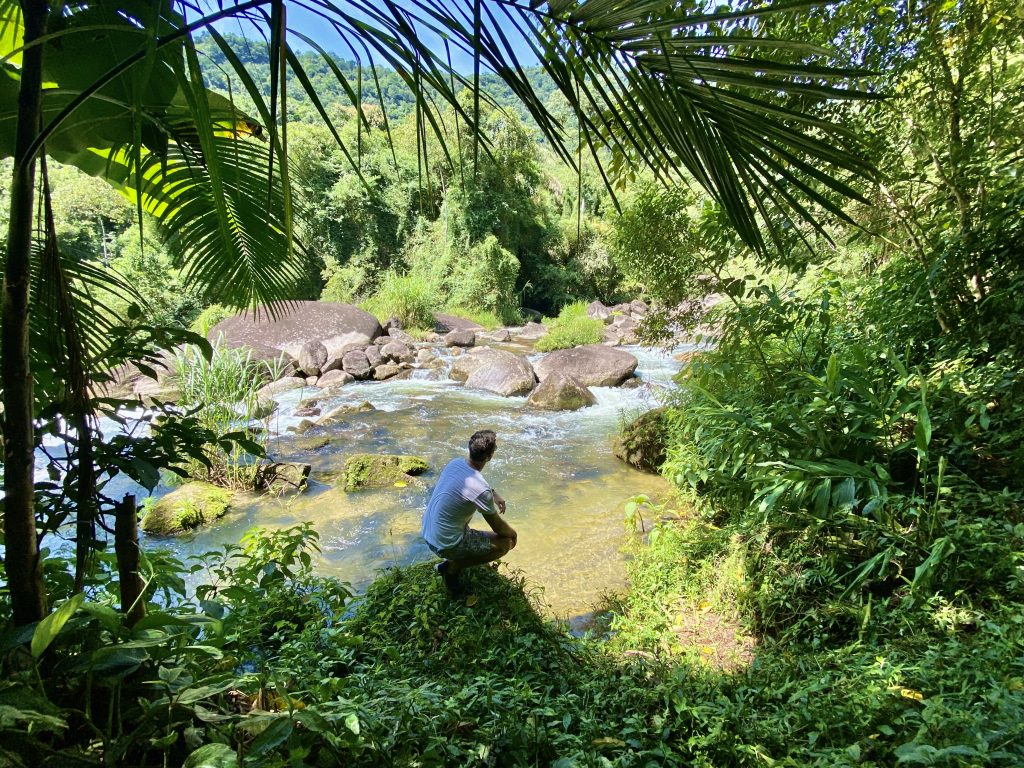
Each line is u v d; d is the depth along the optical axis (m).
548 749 1.89
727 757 1.95
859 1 3.14
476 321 19.08
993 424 3.15
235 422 6.86
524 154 20.62
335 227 21.16
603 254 23.88
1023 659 2.01
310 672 2.28
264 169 2.23
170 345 1.69
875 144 3.45
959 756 1.49
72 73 1.68
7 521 1.27
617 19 1.10
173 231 2.32
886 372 3.43
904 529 2.96
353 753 1.45
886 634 2.67
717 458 3.91
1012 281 3.18
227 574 3.02
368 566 4.63
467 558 3.14
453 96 1.02
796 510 3.30
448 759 1.72
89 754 1.24
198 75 0.99
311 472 6.64
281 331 13.05
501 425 8.46
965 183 3.53
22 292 1.21
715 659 3.01
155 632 1.29
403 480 6.27
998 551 2.56
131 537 1.55
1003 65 3.60
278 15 0.86
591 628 3.59
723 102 1.20
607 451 7.23
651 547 4.23
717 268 4.33
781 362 4.14
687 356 9.47
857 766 1.65
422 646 2.86
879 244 4.81
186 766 1.13
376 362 12.30
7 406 1.24
